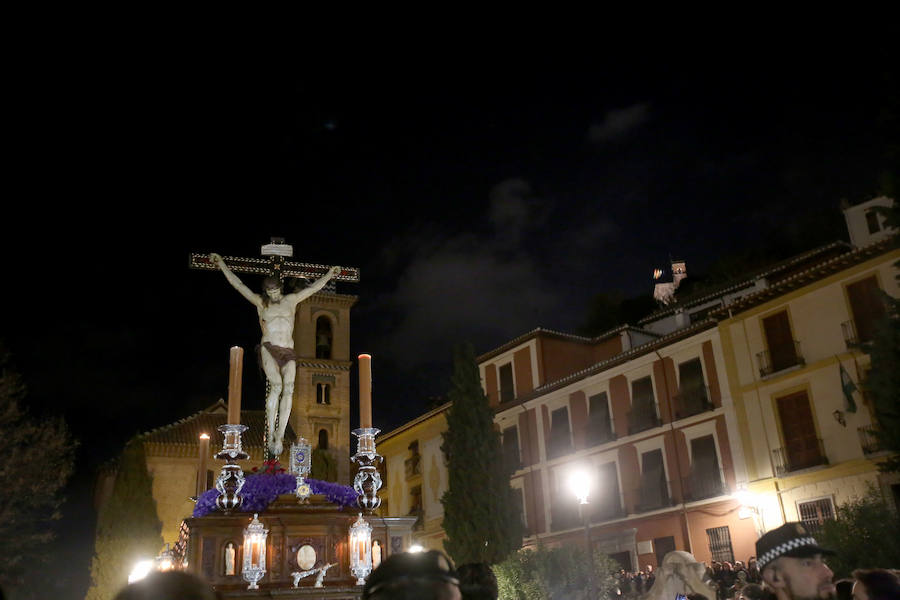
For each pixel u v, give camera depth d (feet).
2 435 112.37
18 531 116.16
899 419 65.62
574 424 130.93
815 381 98.12
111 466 161.89
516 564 61.77
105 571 117.39
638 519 116.26
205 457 45.01
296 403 200.75
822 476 94.84
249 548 31.19
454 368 89.25
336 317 215.10
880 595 13.82
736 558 102.53
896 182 69.21
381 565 8.29
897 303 68.49
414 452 165.99
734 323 109.50
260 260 42.75
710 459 108.88
